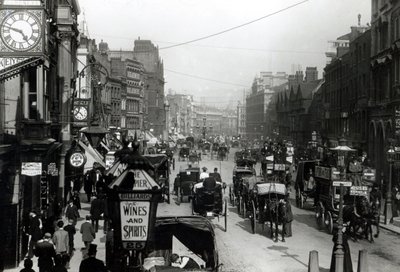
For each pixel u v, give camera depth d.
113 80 71.06
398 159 37.12
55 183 29.69
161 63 115.31
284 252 20.05
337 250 16.17
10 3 15.25
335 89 61.84
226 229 24.34
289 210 22.52
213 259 13.88
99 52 67.56
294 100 91.81
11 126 20.73
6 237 17.20
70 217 21.33
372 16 45.91
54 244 16.70
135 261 9.97
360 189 19.64
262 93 140.62
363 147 47.19
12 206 17.30
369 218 22.80
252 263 18.19
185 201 33.84
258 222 24.58
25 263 12.45
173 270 11.80
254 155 70.62
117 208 9.73
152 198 9.73
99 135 34.66
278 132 109.00
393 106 38.75
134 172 9.72
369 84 46.94
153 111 102.50
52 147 22.27
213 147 82.06
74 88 35.72
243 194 28.25
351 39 59.19
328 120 65.31
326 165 25.69
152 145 68.94
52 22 28.38
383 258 19.50
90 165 35.44
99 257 18.56
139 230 9.73
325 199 24.92
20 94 21.42
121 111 77.06
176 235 14.18
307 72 96.44
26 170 18.12
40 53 15.27
